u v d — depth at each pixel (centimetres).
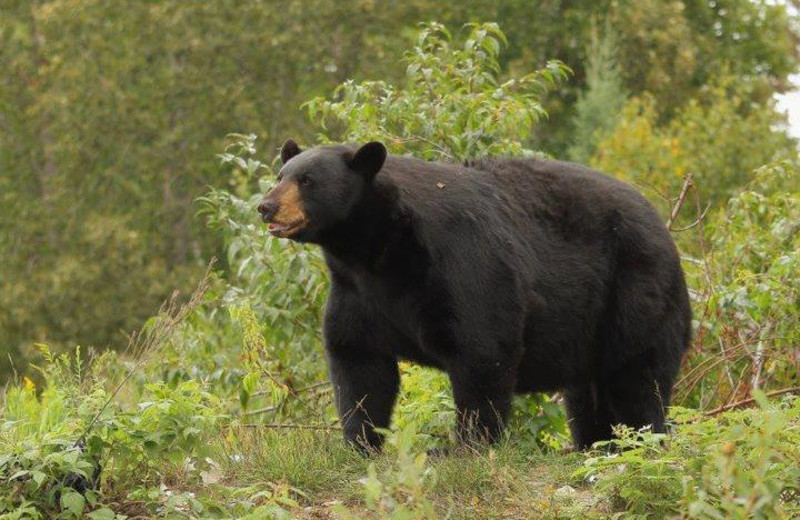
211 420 849
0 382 2866
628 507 771
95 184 3309
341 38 3359
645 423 1014
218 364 1325
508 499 823
